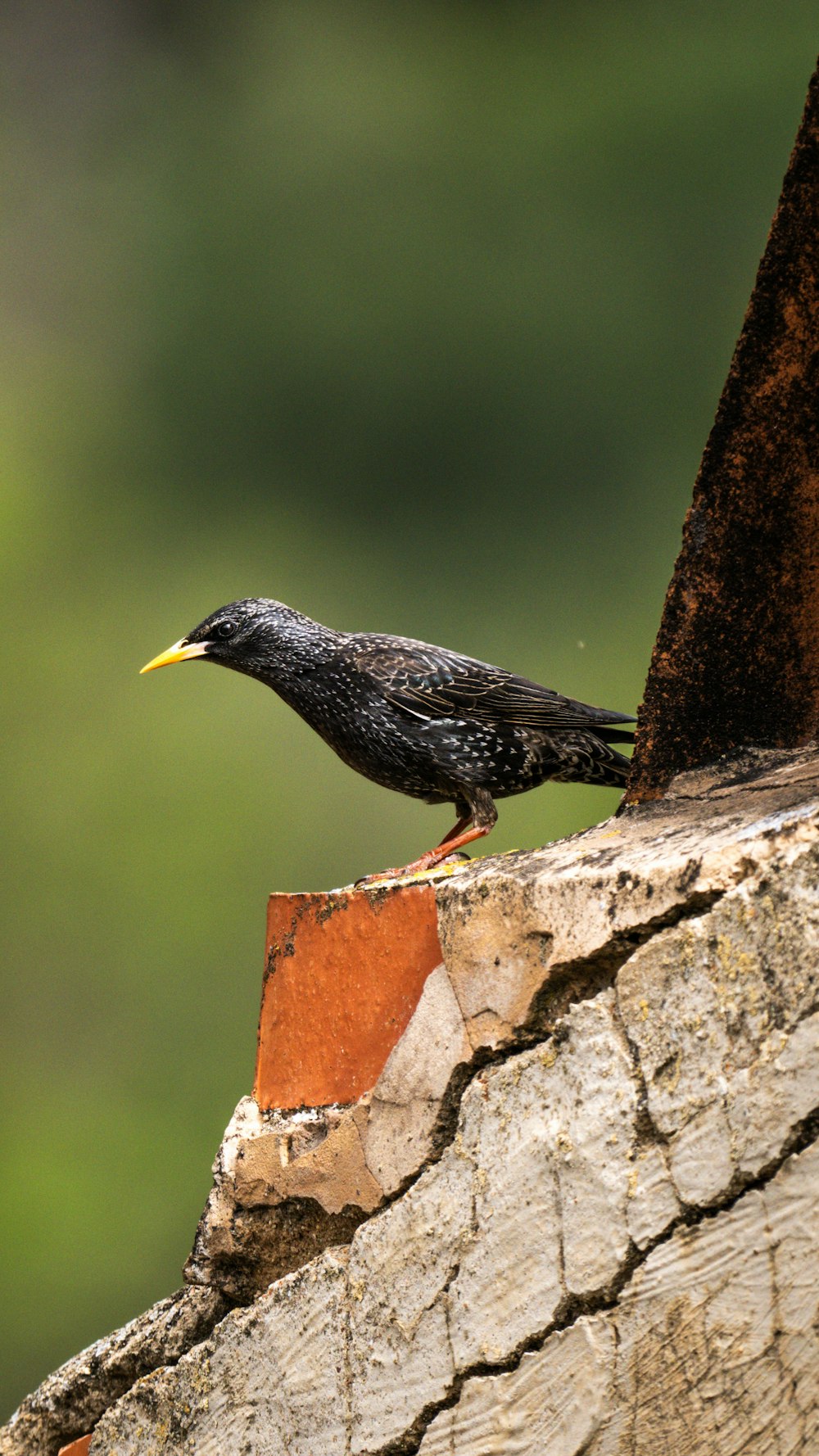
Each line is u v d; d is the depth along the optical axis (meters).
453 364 15.80
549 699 7.78
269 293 16.58
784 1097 7.08
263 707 14.61
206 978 13.29
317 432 16.12
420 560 15.39
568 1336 7.42
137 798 14.16
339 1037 7.51
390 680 7.78
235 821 13.79
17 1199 12.45
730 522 7.46
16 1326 11.86
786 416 7.45
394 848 13.58
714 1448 7.29
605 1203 7.41
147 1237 12.41
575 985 7.43
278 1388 7.50
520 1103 7.44
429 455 15.68
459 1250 7.45
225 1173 7.54
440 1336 7.45
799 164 7.43
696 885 7.40
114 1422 7.57
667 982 7.40
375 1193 7.48
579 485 15.20
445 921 7.46
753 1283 7.17
